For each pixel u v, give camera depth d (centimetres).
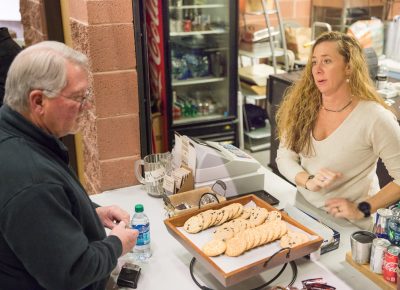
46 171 113
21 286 119
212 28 430
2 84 273
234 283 134
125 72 217
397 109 307
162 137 408
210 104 445
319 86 172
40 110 118
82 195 128
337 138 177
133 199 208
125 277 148
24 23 349
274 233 150
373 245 147
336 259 162
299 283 148
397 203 176
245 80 481
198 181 199
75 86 118
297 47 486
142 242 162
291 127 190
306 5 525
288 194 210
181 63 429
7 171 110
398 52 452
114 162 229
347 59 169
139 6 208
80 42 223
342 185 186
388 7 500
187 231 157
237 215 166
